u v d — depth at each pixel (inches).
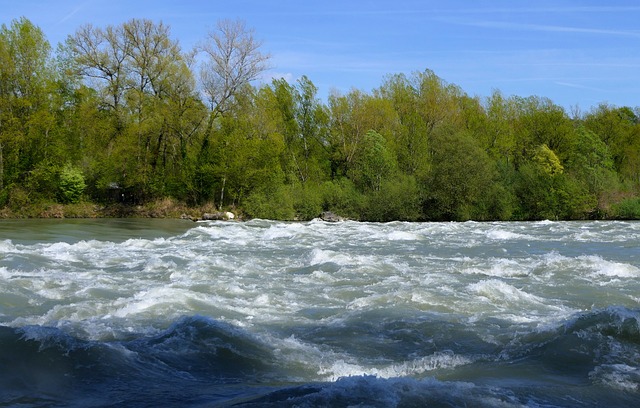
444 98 2942.9
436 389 294.8
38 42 2055.9
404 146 2714.1
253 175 2274.9
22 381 319.3
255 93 2417.6
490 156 2866.6
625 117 3565.5
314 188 2431.1
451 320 478.9
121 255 884.6
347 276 705.6
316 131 2834.6
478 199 2329.0
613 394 310.7
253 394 305.3
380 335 442.6
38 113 1989.4
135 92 2256.4
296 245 1091.9
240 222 1863.9
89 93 2313.0
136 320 466.3
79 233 1342.3
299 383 336.2
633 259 888.9
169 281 656.4
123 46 2295.8
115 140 2268.7
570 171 2544.3
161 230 1499.8
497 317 494.0
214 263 794.2
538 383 326.6
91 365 343.0
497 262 824.3
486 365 368.2
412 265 809.5
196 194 2332.7
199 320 435.2
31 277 653.3
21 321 466.9
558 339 396.8
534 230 1472.7
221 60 2363.4
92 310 501.7
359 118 2723.9
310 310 526.6
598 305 561.3
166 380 332.5
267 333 442.6
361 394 284.4
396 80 3026.6
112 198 2284.7
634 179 2913.4
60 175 2117.4
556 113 2925.7
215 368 357.4
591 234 1283.2
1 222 1694.1
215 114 2359.7
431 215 2353.6
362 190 2497.5
